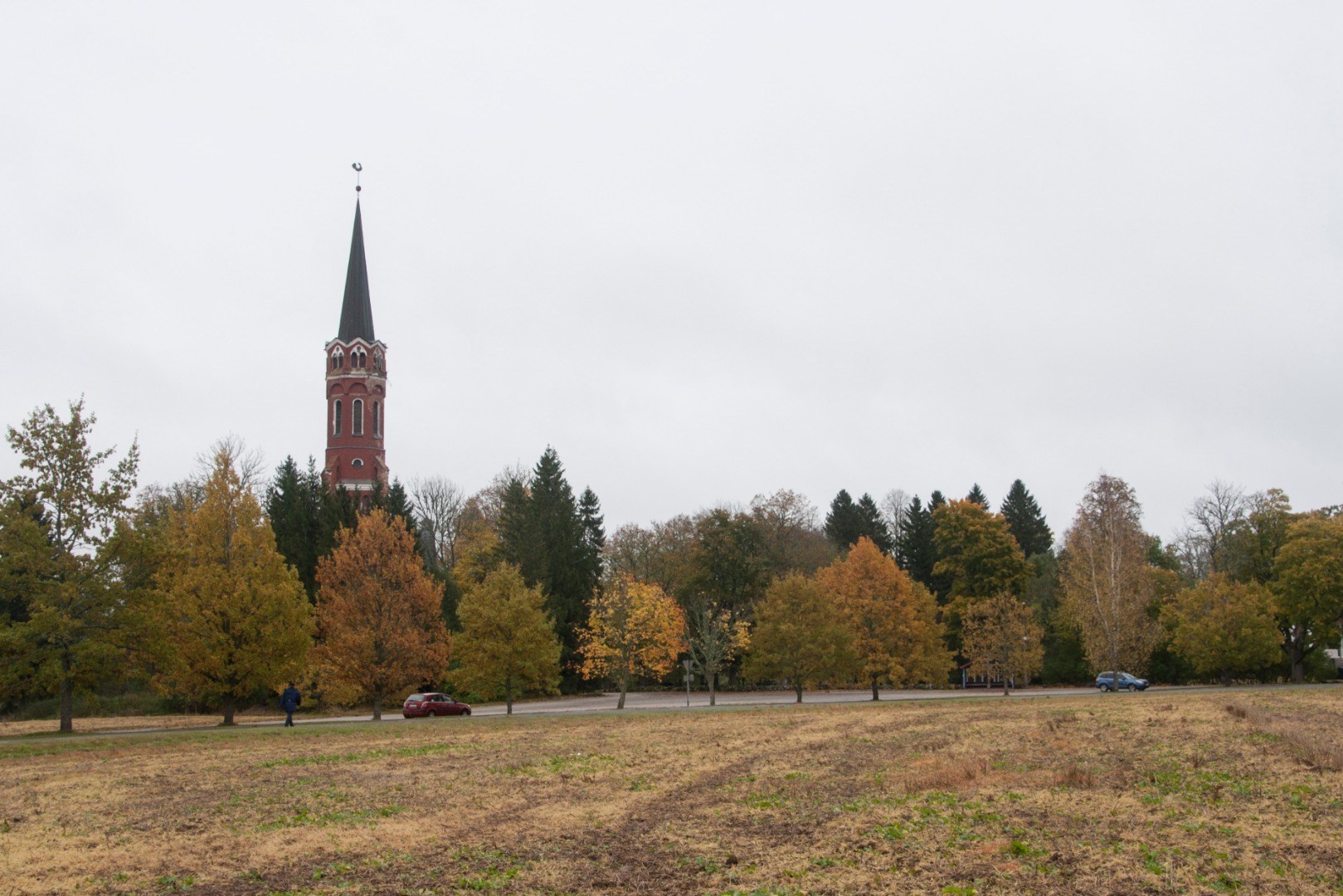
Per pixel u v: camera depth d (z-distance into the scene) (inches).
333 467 4269.2
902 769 958.4
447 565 3863.2
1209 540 3309.5
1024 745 1127.0
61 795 900.6
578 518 3602.4
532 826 717.9
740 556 3149.6
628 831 695.7
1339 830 615.8
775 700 2544.3
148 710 2413.9
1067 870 537.0
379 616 1802.4
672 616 2500.0
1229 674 2842.0
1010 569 3265.3
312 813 781.3
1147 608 3176.7
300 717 2260.1
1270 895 482.9
